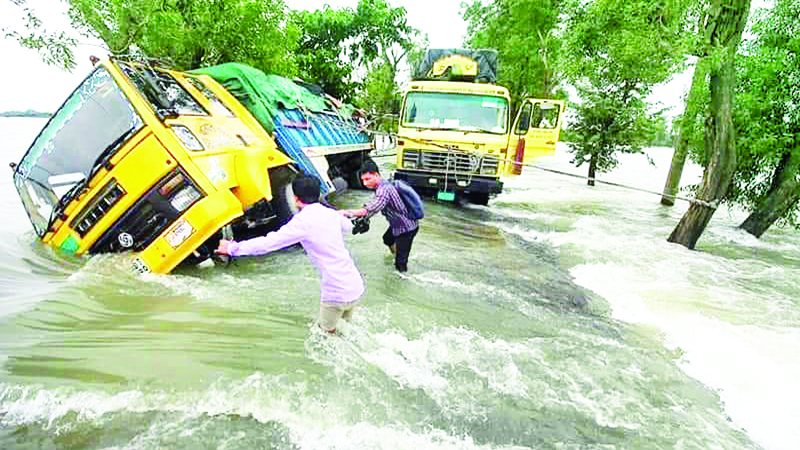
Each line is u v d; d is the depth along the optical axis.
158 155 5.09
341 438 2.89
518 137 10.91
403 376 3.66
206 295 4.83
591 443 3.09
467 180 10.28
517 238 8.85
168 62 6.87
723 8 7.77
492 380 3.73
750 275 7.28
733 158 8.36
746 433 3.37
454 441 2.97
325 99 11.71
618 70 13.73
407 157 10.41
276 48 11.13
